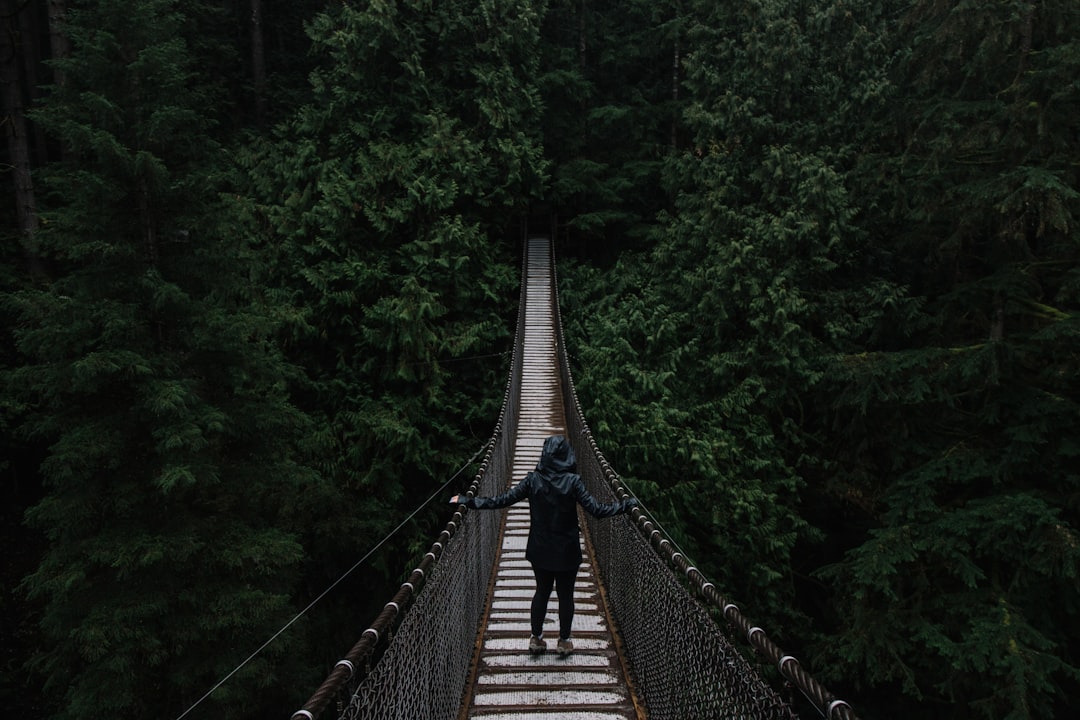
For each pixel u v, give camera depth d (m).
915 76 10.74
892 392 10.29
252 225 13.98
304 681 7.95
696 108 16.22
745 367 13.58
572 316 17.64
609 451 11.55
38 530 11.55
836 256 14.25
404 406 14.27
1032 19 9.05
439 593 3.26
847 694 11.27
